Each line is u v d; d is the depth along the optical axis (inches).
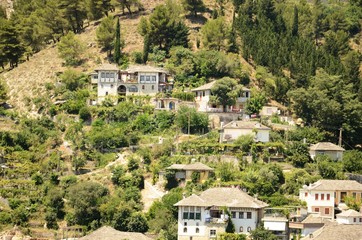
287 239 7795.3
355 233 7239.2
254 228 7751.0
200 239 7790.4
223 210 7790.4
